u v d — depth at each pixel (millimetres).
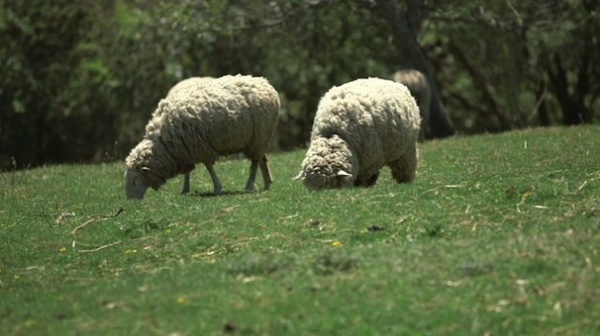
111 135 112562
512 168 49688
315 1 89812
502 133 73938
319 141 43875
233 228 40219
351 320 29672
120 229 42000
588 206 38312
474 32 102000
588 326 28844
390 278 32219
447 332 28891
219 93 49000
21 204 52312
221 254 38125
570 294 30422
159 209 44656
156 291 33156
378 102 44625
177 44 103750
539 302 30188
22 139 111062
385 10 89250
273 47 103750
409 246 35438
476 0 90938
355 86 45500
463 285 31484
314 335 28953
